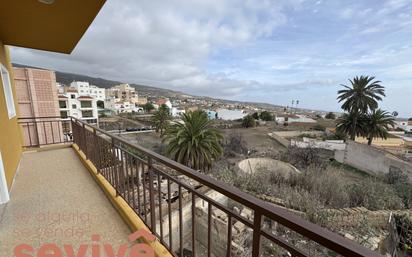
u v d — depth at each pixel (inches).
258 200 28.3
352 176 416.8
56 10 83.7
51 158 142.9
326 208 197.5
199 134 368.5
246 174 286.7
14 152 114.3
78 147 158.6
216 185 33.5
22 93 261.3
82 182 102.3
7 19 91.0
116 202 77.5
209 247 39.9
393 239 173.9
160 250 54.6
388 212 190.5
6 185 80.0
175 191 193.8
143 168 62.9
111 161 88.3
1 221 69.1
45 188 95.2
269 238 26.8
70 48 138.6
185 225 188.1
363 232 168.6
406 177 359.6
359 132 690.8
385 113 649.6
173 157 388.8
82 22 96.1
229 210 34.3
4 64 129.1
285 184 280.7
